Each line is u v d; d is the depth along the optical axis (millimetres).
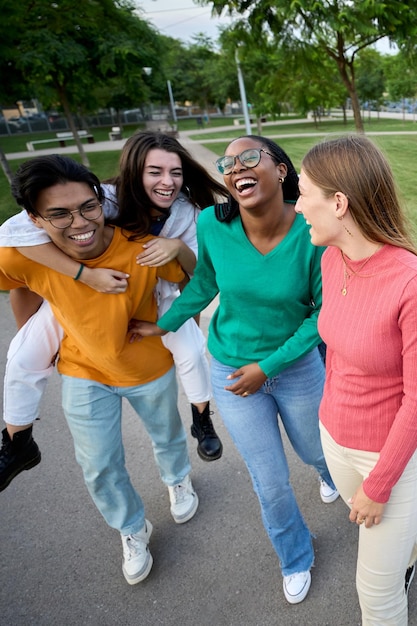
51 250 1735
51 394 3820
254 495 2629
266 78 10984
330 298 1431
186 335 2242
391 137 16938
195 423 2469
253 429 1877
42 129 44219
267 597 2084
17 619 2143
